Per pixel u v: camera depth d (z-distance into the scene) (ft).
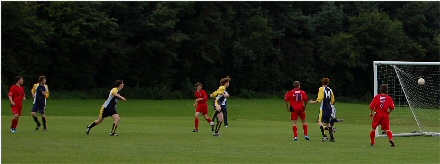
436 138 222.28
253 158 153.38
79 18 570.05
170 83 644.27
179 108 509.76
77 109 467.93
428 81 469.57
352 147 182.70
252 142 195.21
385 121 186.50
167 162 144.56
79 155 155.22
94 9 580.30
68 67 592.60
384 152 169.78
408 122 359.46
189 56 653.71
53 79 593.42
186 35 619.26
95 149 169.17
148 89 627.05
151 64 638.12
